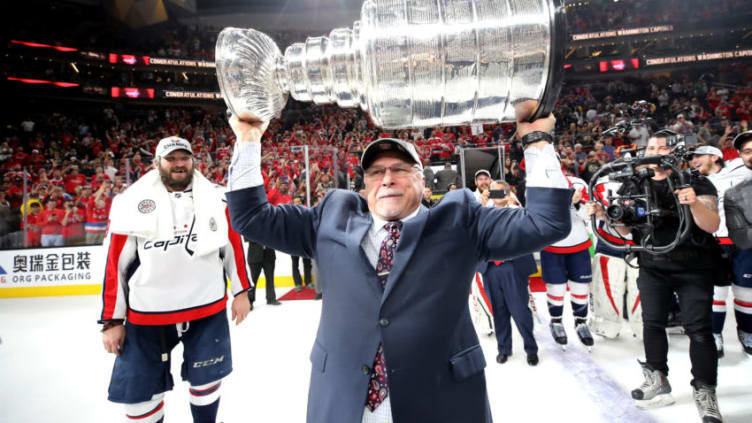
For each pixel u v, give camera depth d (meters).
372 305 1.03
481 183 4.72
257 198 1.10
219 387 2.06
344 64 0.83
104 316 1.83
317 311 5.46
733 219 2.43
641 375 3.04
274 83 0.91
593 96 19.83
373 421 1.02
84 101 19.11
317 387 1.10
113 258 1.87
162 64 19.97
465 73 0.76
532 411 2.62
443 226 1.06
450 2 0.78
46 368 3.81
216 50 0.87
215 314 2.03
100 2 19.28
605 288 3.77
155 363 1.89
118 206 1.90
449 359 1.02
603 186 3.60
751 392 2.67
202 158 9.15
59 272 7.59
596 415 2.53
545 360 3.43
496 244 1.04
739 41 19.73
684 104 16.58
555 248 3.70
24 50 17.30
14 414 2.88
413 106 0.82
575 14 21.53
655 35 20.16
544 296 5.72
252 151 1.08
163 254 1.90
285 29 22.97
